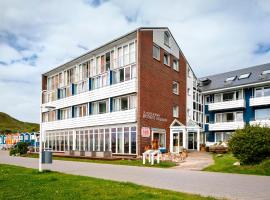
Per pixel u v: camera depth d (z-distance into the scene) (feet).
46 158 51.90
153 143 99.35
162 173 52.49
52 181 40.11
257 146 55.06
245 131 57.47
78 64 134.00
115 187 34.76
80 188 34.09
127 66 106.22
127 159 88.02
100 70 120.37
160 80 110.52
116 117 106.32
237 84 136.26
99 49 117.39
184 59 129.80
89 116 120.37
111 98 111.14
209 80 155.84
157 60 109.70
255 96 133.28
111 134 109.60
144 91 101.60
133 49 104.78
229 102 139.03
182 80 126.72
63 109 144.66
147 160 79.87
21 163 75.66
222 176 47.70
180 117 122.62
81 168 62.64
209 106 147.74
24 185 36.50
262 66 140.77
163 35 114.62
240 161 57.67
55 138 146.30
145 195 29.63
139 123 98.58
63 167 64.95
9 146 218.79
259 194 31.89
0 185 36.63
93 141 118.73
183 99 126.11
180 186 37.37
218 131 144.46
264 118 129.59
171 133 113.60
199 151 119.44
